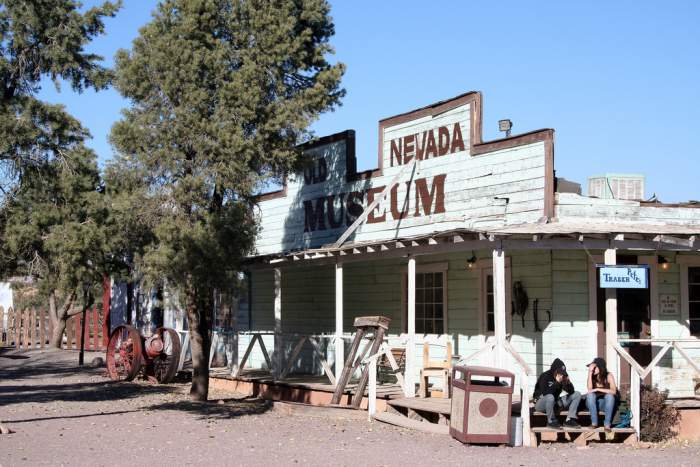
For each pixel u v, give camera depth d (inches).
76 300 1293.1
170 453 446.6
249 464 415.2
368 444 480.4
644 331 594.6
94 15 641.6
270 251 920.9
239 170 649.0
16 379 908.6
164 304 668.7
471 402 478.3
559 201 590.6
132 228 661.9
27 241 615.8
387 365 720.3
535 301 583.5
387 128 756.6
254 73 663.8
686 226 589.3
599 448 474.9
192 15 663.1
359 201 784.9
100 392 774.5
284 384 722.2
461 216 661.9
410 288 590.6
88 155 641.6
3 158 625.6
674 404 522.6
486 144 644.1
